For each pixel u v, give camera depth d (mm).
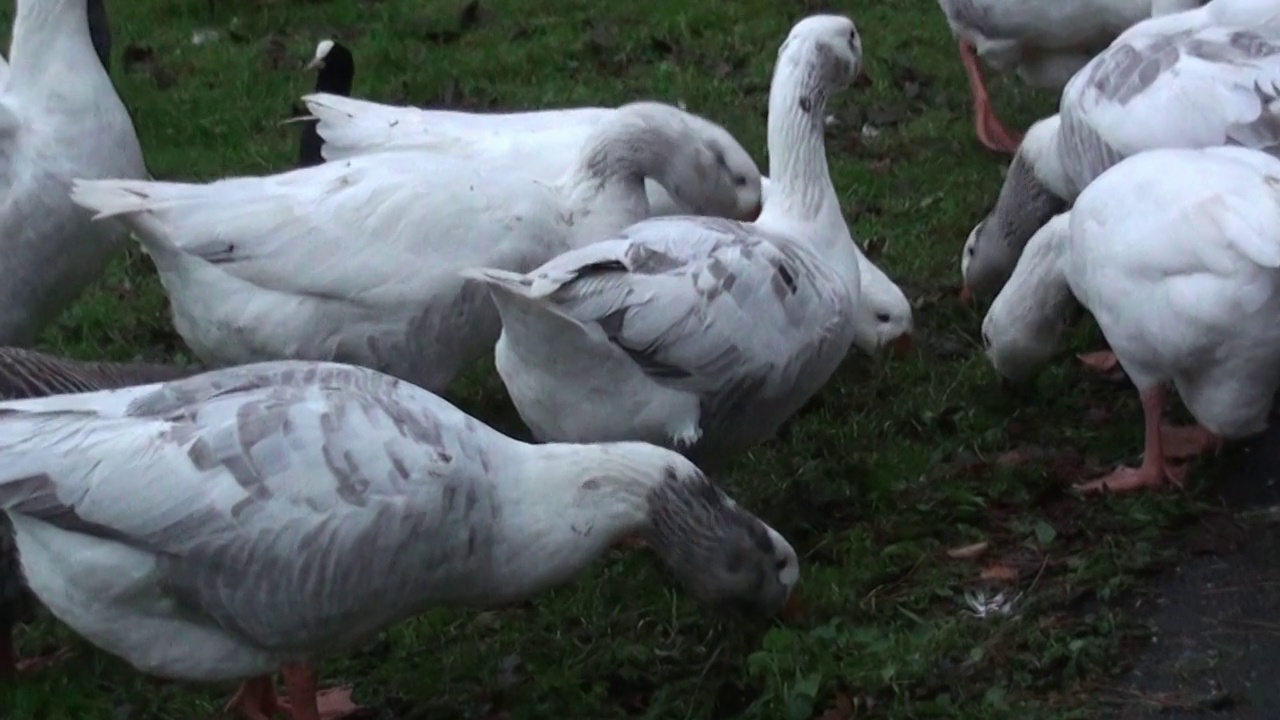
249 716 4879
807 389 5516
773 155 5734
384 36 10328
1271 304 5137
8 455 4125
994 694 4727
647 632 5215
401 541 4258
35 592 4367
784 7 10602
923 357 6754
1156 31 6840
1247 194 5230
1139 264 5328
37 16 5906
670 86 9438
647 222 5293
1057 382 6500
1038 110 9297
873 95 9320
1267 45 6520
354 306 5445
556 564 4520
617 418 5133
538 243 5641
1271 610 5059
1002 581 5324
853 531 5609
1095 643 4906
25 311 6145
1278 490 5684
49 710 4945
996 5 8500
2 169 5875
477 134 6320
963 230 7906
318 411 4246
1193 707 4652
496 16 10656
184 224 5352
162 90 9672
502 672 5047
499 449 4469
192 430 4172
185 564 4152
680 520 4578
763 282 5203
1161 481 5707
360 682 5098
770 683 4773
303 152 7879
